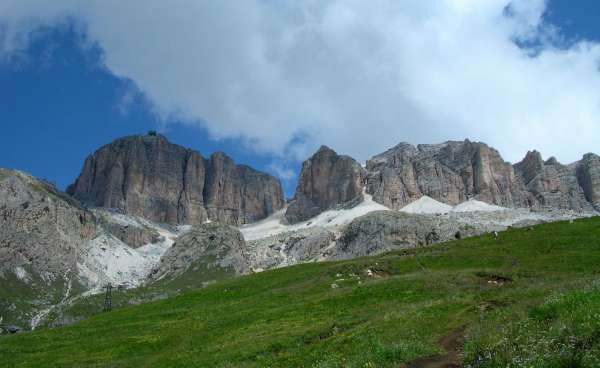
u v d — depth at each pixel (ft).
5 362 208.64
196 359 167.73
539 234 391.86
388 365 108.06
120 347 216.33
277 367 134.41
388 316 156.15
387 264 358.43
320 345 143.13
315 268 412.77
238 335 197.06
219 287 380.37
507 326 106.42
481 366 91.20
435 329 132.26
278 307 246.27
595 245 333.62
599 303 91.66
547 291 151.12
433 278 249.34
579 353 75.20
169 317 278.05
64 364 199.52
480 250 366.22
